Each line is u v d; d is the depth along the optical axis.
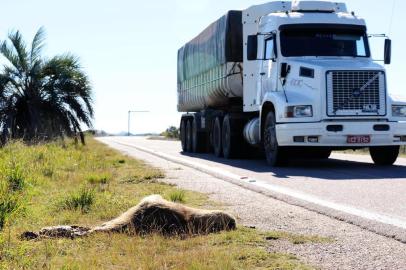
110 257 4.84
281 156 14.31
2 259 4.75
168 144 32.50
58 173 11.48
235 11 17.62
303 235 5.79
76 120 23.16
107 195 8.26
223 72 18.14
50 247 5.10
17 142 17.67
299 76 13.82
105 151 21.08
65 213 6.92
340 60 14.11
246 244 5.35
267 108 15.04
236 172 12.77
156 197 6.15
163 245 5.29
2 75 22.64
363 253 5.05
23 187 8.81
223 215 6.00
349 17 14.97
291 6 16.02
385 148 14.55
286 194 8.68
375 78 13.37
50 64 23.16
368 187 9.83
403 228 6.00
